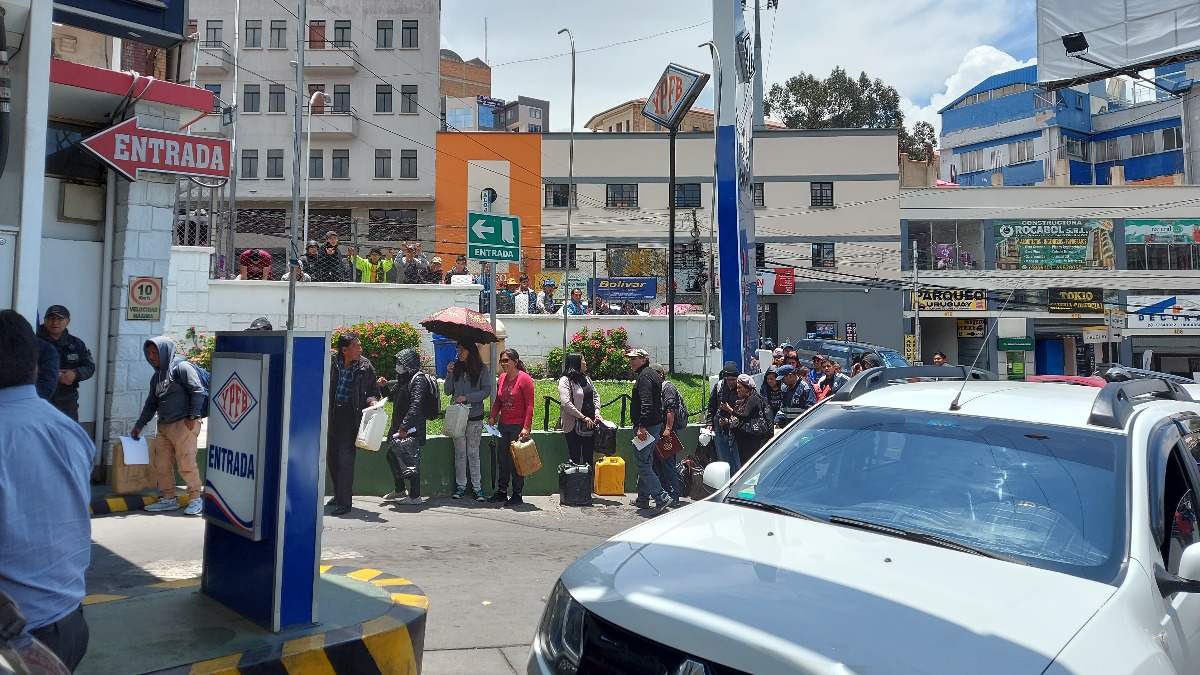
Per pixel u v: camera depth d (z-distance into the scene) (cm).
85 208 879
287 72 4750
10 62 560
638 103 6512
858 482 376
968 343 4491
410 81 4794
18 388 265
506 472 1010
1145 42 1927
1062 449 356
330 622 404
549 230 4228
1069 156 5725
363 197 4572
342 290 1702
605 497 1089
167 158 855
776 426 1187
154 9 628
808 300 4294
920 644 246
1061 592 280
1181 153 5328
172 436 795
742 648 249
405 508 945
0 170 533
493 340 1063
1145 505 320
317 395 403
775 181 4300
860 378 460
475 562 716
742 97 1313
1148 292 4384
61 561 265
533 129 7756
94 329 890
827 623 257
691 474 1100
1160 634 276
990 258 4375
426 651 498
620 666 268
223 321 1633
